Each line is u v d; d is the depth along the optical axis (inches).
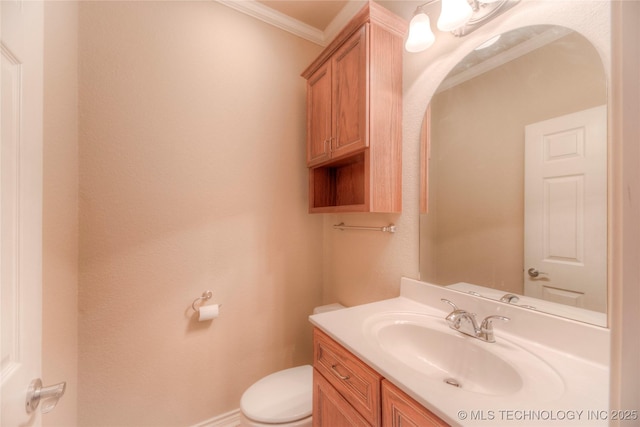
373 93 45.5
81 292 45.9
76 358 45.2
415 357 36.6
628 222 12.0
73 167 44.0
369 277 58.6
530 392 23.2
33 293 21.6
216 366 58.6
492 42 37.4
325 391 37.5
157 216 52.6
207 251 57.8
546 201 31.9
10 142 19.1
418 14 40.5
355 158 59.8
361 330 36.2
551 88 31.6
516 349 30.5
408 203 49.2
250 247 63.2
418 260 47.7
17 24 19.7
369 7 44.0
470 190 40.1
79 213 45.8
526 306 33.3
